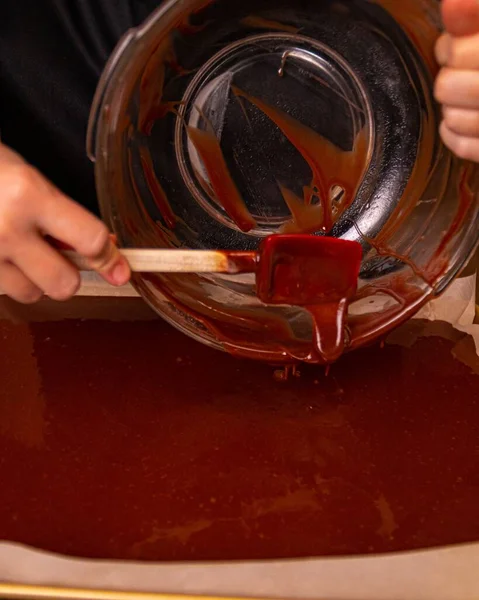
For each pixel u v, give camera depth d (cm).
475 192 69
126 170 69
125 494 65
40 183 63
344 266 69
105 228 63
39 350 77
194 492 65
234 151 76
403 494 66
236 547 62
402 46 71
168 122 74
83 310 82
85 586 60
